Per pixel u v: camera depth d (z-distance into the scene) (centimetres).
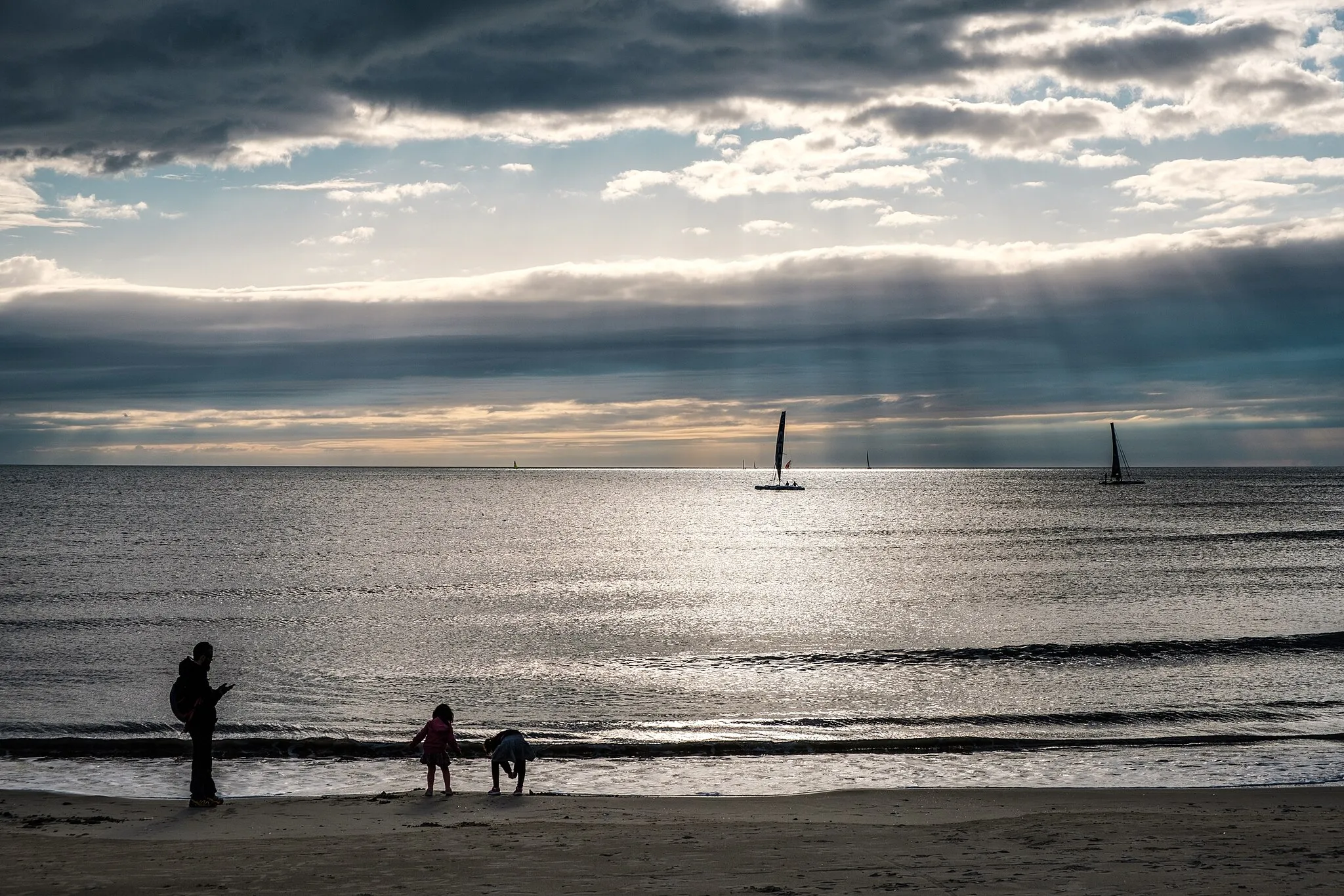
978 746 2080
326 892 1007
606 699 2630
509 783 1809
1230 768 1897
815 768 1925
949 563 6769
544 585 5500
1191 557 7025
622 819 1469
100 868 1120
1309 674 2898
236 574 5859
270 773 1875
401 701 2603
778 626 4022
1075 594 4994
